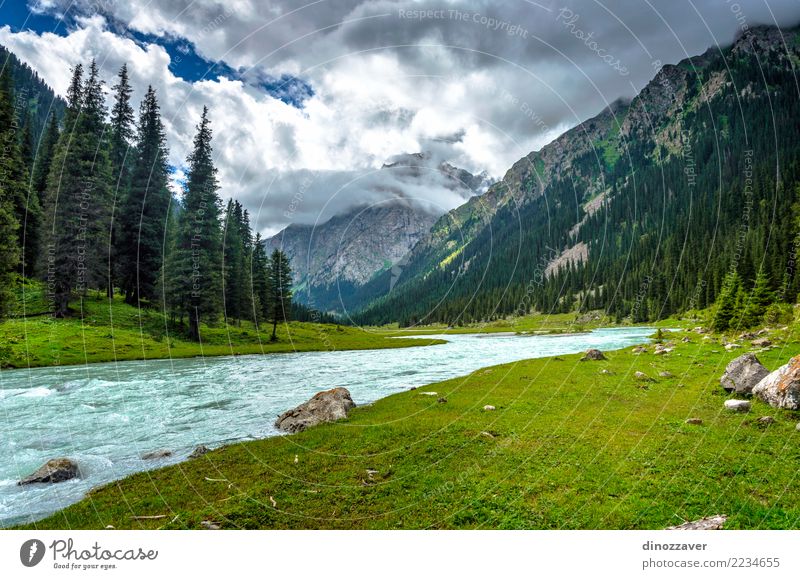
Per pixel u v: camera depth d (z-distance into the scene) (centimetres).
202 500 979
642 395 1839
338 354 5259
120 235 5031
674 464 1044
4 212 3384
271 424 1809
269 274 6212
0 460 1369
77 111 4519
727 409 1477
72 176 4322
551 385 2219
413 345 6688
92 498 1027
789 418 1313
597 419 1501
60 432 1689
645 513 815
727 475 966
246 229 6400
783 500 834
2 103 3894
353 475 1098
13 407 2136
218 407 2164
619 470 1030
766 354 2511
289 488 1027
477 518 830
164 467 1248
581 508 846
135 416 1953
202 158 4697
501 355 4712
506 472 1058
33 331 3866
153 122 5266
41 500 1054
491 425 1495
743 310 3812
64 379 2934
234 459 1283
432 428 1502
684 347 3250
